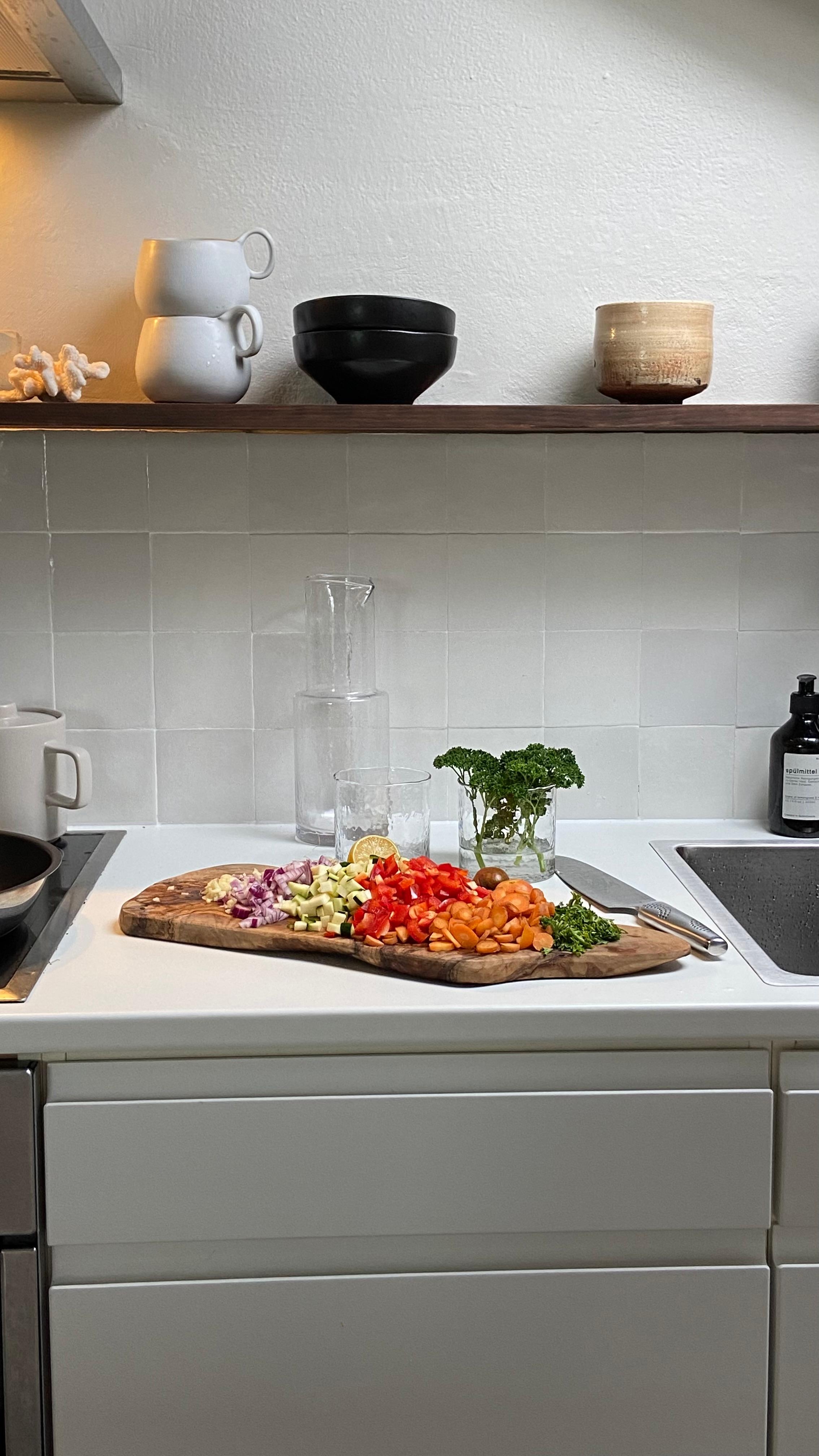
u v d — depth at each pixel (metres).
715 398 1.66
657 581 1.68
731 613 1.69
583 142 1.62
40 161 1.58
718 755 1.72
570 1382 1.15
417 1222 1.13
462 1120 1.12
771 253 1.64
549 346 1.65
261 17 1.58
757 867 1.60
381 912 1.23
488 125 1.61
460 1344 1.14
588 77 1.61
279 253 1.61
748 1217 1.14
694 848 1.61
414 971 1.17
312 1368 1.14
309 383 1.63
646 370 1.46
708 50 1.60
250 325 1.60
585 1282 1.14
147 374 1.44
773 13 1.60
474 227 1.62
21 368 1.45
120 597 1.65
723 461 1.65
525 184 1.62
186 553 1.65
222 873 1.43
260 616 1.66
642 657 1.69
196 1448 1.14
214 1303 1.12
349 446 1.64
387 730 1.64
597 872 1.47
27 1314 1.12
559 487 1.65
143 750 1.69
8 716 1.54
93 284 1.61
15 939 1.27
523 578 1.67
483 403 1.66
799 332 1.65
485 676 1.69
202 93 1.59
